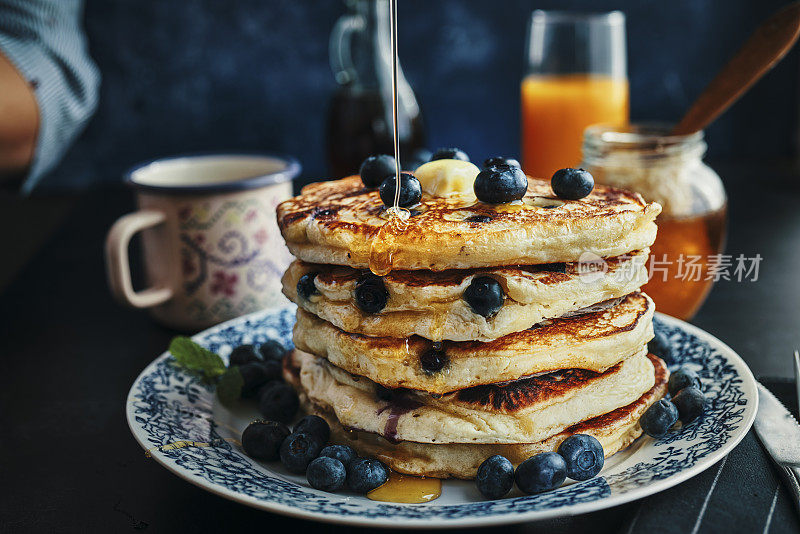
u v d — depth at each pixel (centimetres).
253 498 37
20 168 80
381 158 44
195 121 100
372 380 42
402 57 98
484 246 39
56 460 44
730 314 56
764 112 98
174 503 40
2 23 78
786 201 76
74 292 63
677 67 98
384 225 40
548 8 96
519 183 41
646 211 41
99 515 40
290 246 43
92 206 83
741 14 96
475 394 41
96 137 99
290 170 56
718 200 52
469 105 100
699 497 38
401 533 38
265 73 98
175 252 54
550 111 68
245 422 45
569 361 41
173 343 47
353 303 41
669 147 51
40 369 52
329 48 98
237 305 55
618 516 39
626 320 42
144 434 42
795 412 43
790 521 37
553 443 41
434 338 40
